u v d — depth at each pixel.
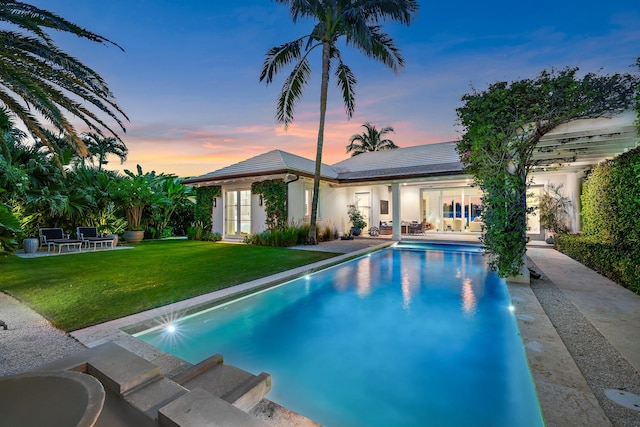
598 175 7.57
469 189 17.47
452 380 3.33
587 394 2.30
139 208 15.91
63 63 4.25
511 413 2.79
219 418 1.66
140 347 3.20
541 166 9.49
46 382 1.70
